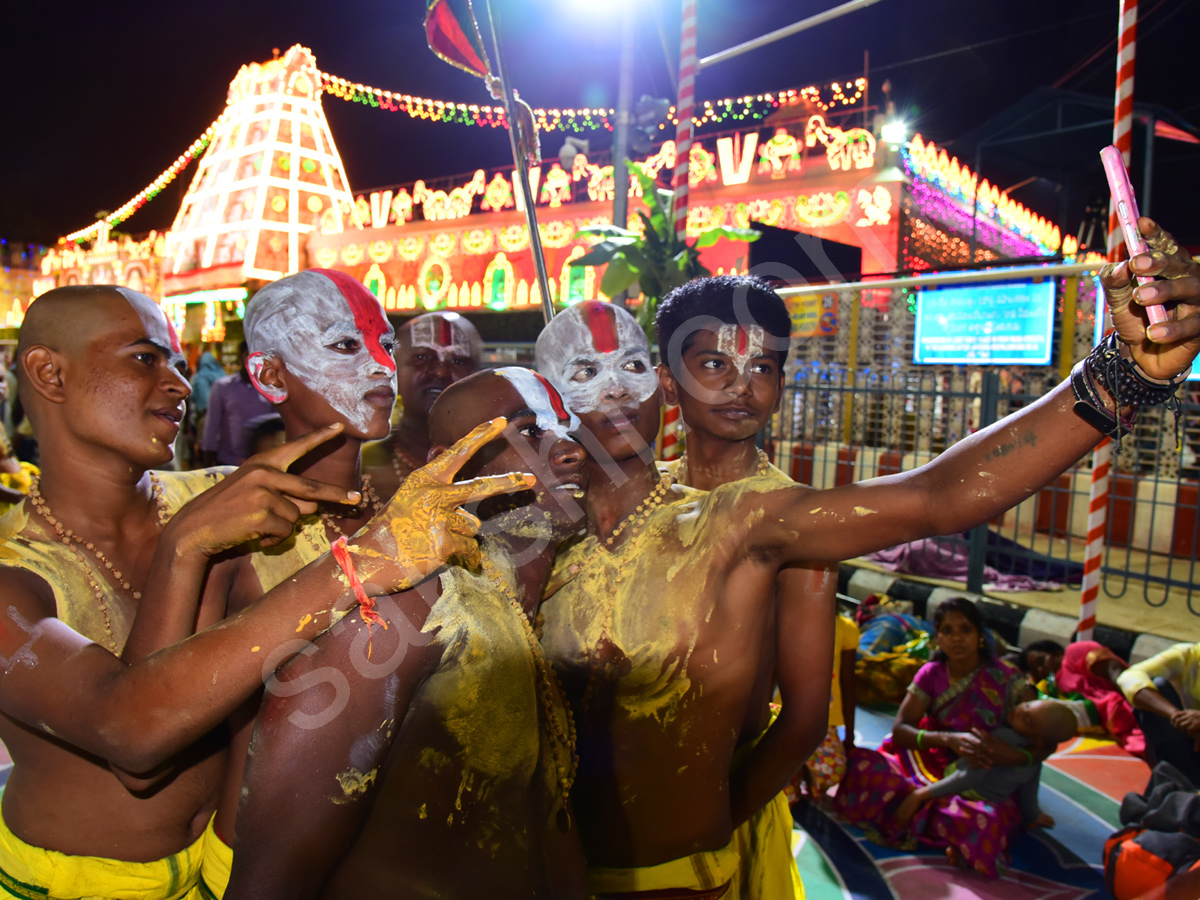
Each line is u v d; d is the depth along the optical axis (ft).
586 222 29.68
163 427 4.98
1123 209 3.80
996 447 4.11
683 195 12.39
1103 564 21.75
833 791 12.23
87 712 3.72
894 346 24.12
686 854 5.39
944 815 11.01
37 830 5.00
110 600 4.93
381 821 3.89
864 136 24.29
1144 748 12.86
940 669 12.53
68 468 4.92
